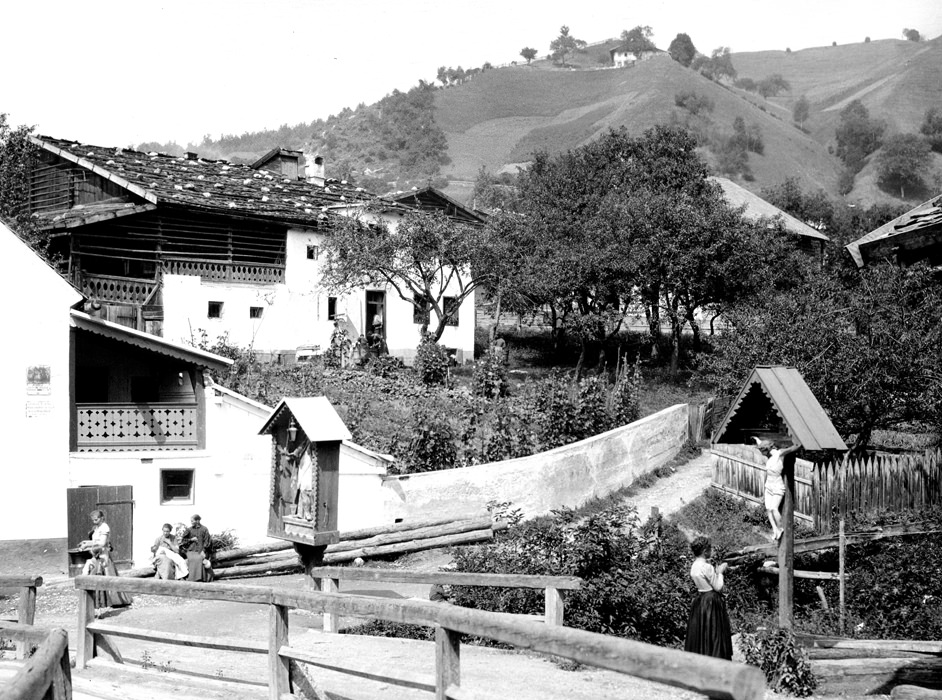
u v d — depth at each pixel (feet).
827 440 42.68
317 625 46.19
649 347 148.97
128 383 83.10
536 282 126.82
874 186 641.81
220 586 27.27
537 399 93.15
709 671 13.82
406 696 28.86
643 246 123.75
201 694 28.27
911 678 38.88
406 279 125.39
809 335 82.69
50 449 76.33
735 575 56.65
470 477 77.82
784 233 165.27
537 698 29.86
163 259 118.73
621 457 87.40
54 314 76.74
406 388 107.45
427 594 59.62
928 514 71.87
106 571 63.46
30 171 132.16
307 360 127.13
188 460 78.95
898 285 83.66
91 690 29.17
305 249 130.72
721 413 101.14
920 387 76.59
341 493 75.31
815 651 42.27
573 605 43.83
